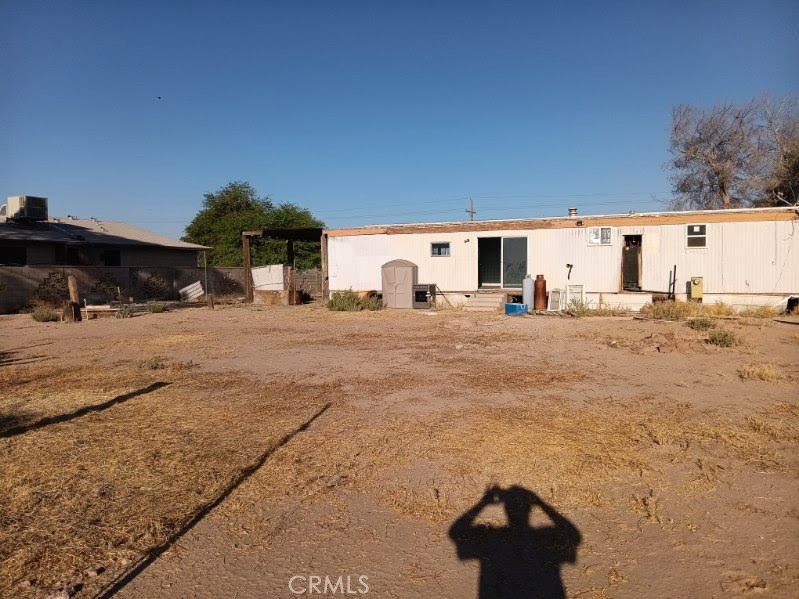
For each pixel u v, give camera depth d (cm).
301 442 590
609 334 1377
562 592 327
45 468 521
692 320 1552
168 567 362
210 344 1327
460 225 2238
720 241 1877
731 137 3344
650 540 381
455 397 771
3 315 2334
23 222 3183
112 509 440
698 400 730
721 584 329
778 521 402
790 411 668
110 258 3262
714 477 478
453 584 338
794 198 3064
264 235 2722
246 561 368
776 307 1811
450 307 2231
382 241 2391
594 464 511
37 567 360
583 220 2044
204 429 638
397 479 491
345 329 1593
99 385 880
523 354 1116
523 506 434
